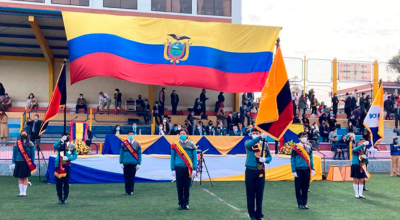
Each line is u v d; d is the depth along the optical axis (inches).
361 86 1363.2
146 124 960.3
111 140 679.7
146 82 790.5
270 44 856.9
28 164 466.6
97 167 601.3
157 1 1008.9
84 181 593.9
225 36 842.2
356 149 498.3
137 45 796.0
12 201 442.9
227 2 1049.5
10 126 910.4
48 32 886.4
